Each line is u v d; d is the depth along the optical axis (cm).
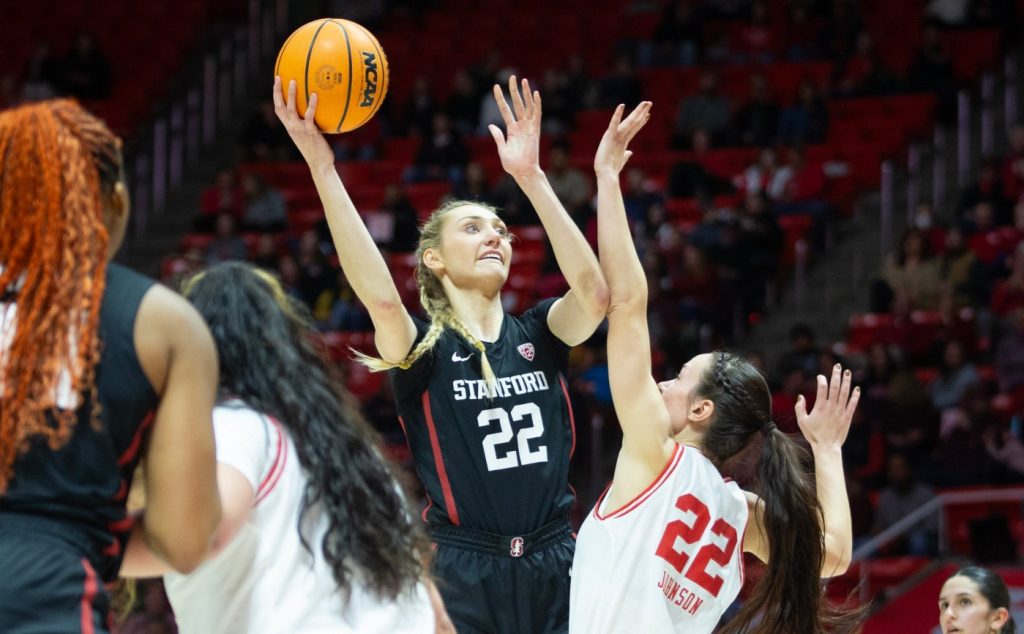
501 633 495
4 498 282
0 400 283
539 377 521
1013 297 1491
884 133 1841
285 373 336
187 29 2294
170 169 2112
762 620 461
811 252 1694
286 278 1644
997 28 1964
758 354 1420
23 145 293
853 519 1241
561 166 1769
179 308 302
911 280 1543
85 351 285
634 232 1647
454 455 505
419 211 1842
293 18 2323
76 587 281
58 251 289
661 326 1502
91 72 2120
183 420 298
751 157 1819
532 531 502
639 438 436
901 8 2048
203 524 301
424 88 2042
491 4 2262
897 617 1073
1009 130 1853
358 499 330
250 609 320
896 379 1354
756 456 481
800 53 2003
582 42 2148
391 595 330
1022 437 1335
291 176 1972
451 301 529
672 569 430
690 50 2034
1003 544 1165
